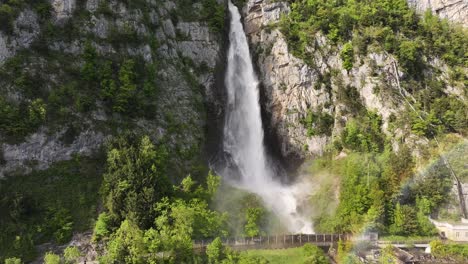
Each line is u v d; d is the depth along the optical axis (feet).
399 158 273.95
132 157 212.64
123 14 269.85
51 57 239.50
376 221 244.22
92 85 242.17
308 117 317.22
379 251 227.40
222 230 215.31
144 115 248.93
